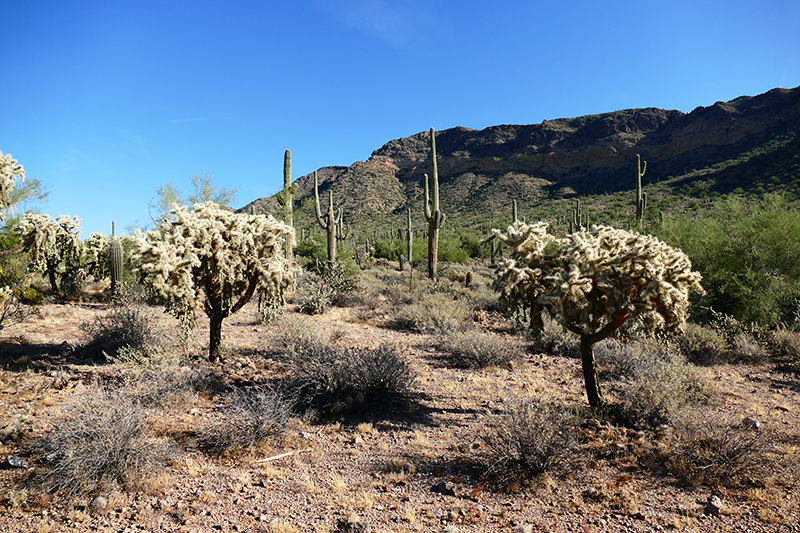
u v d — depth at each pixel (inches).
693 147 5433.1
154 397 224.1
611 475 169.8
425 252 1381.6
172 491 152.0
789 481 163.5
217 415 219.6
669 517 140.2
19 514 133.8
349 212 5418.3
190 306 264.8
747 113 5664.4
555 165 6560.0
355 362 258.4
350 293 648.4
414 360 350.0
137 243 250.5
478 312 531.8
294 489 156.9
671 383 231.5
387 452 191.5
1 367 271.6
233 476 165.2
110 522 132.5
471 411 244.7
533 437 167.9
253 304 583.2
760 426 216.1
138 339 314.0
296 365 267.4
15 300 350.0
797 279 453.7
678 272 203.5
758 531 131.6
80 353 315.0
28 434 184.1
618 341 373.1
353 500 149.3
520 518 139.6
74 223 615.8
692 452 175.5
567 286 201.0
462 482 163.8
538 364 349.1
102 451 152.6
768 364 356.8
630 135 6771.7
